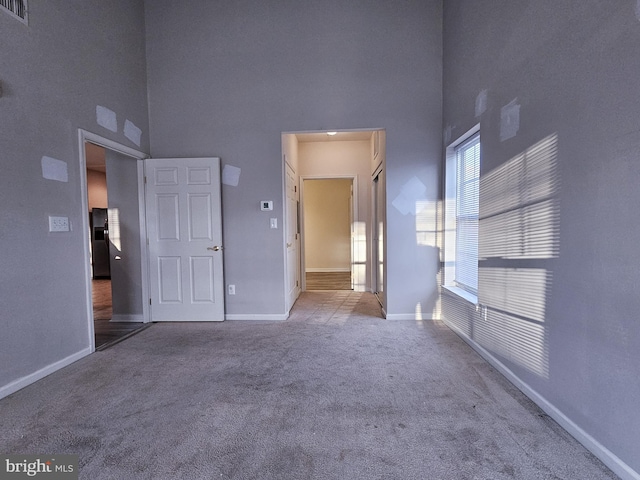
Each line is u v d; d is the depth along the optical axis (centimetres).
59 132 260
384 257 395
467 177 328
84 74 287
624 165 136
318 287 617
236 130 381
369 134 516
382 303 441
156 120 385
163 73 383
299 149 560
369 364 257
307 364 259
